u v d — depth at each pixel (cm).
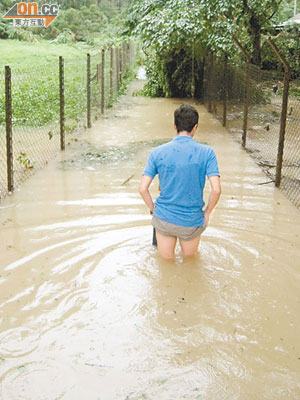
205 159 410
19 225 542
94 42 4219
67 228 534
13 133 1016
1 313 371
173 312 377
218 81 1323
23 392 289
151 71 1822
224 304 389
